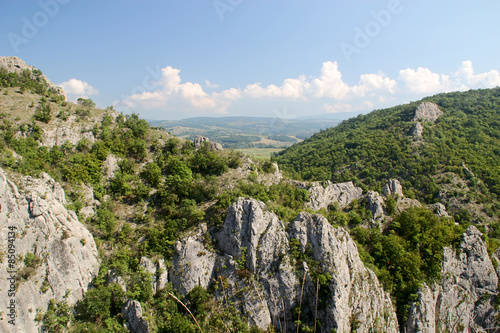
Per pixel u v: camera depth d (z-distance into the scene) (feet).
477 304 247.91
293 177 461.37
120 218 260.21
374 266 245.45
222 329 191.72
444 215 328.08
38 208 197.16
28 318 175.73
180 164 311.88
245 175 324.80
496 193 419.74
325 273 203.51
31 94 332.19
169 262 223.92
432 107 610.24
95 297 191.42
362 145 570.05
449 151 487.61
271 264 214.07
